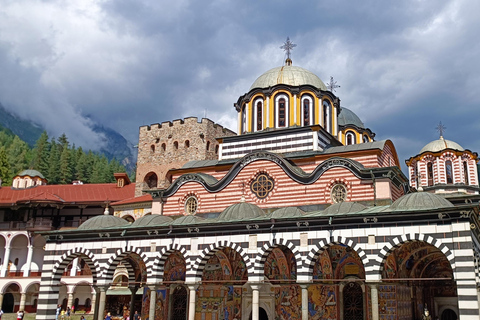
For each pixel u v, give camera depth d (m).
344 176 41.28
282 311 38.88
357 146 45.31
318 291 37.84
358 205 34.66
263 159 44.62
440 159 60.44
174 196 47.66
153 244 38.62
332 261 37.66
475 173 60.44
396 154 49.66
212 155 81.94
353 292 37.16
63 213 74.69
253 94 51.41
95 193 77.38
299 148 47.50
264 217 36.22
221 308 41.25
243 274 40.94
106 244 40.56
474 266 28.52
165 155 81.88
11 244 73.06
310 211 40.72
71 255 41.66
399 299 36.97
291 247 33.69
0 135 169.38
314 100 50.28
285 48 57.53
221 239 36.09
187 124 81.50
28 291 71.38
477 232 32.78
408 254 37.47
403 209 31.59
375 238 31.36
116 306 63.16
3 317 63.12
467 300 27.81
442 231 29.55
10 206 73.44
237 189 45.00
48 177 120.00
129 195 77.94
